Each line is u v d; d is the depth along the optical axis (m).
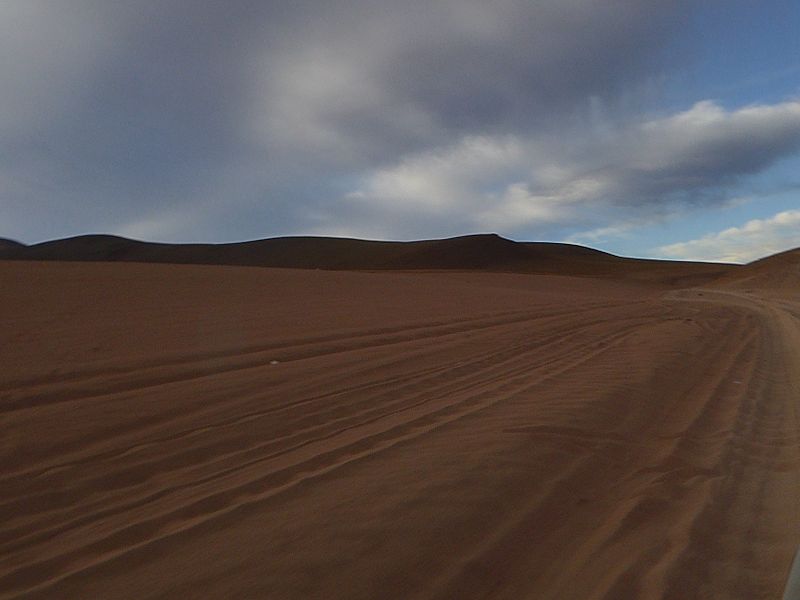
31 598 4.39
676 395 12.12
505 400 10.65
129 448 7.56
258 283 28.30
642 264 156.62
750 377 14.43
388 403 10.30
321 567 4.84
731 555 5.53
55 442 7.62
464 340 18.34
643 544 5.59
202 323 16.86
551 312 29.33
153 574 4.70
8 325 13.98
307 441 8.12
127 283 22.56
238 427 8.55
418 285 38.31
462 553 5.21
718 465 8.01
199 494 6.29
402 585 4.68
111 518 5.74
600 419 9.68
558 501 6.47
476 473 6.91
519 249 154.62
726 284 90.94
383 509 5.91
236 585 4.57
